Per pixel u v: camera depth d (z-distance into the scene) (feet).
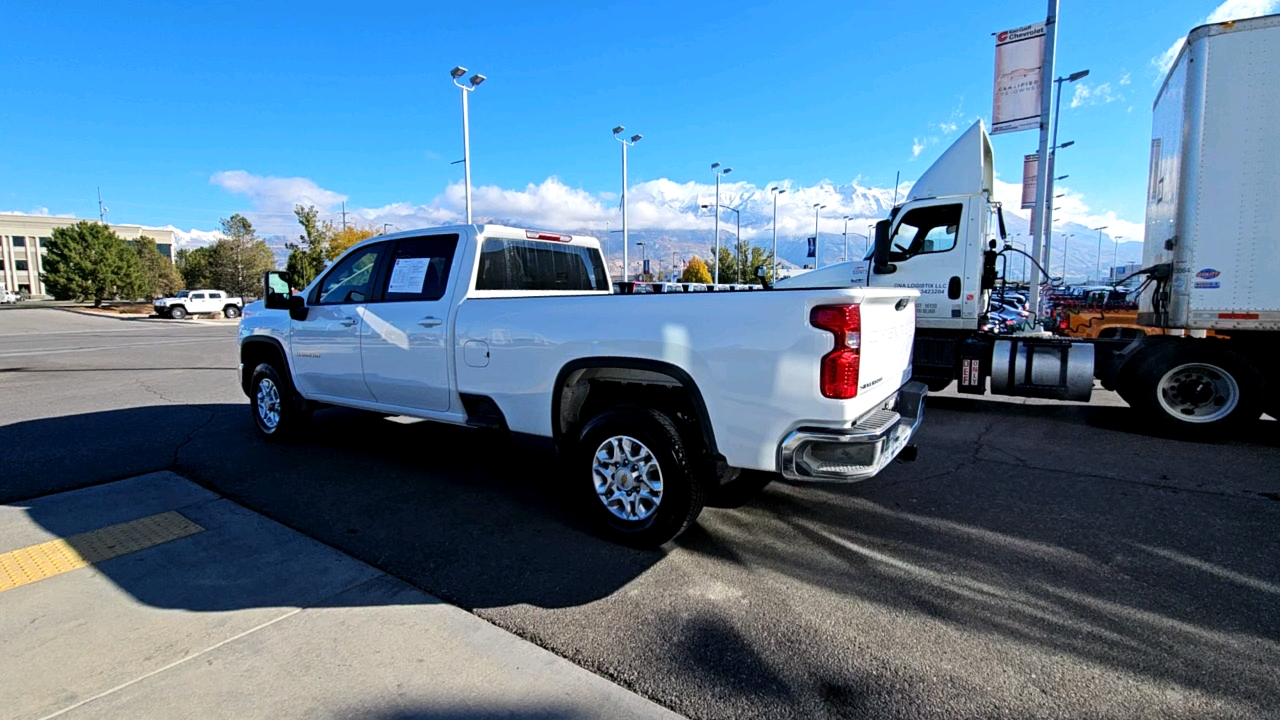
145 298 227.81
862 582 11.05
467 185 79.46
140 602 10.34
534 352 13.70
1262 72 18.24
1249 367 19.80
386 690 8.12
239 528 13.46
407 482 16.56
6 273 321.73
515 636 9.39
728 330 11.35
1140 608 10.09
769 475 16.51
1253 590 10.62
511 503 14.99
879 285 27.53
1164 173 21.48
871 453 10.61
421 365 16.01
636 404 12.56
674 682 8.32
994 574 11.31
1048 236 66.28
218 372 40.09
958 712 7.75
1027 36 38.14
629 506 12.59
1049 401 28.25
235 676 8.40
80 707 7.80
